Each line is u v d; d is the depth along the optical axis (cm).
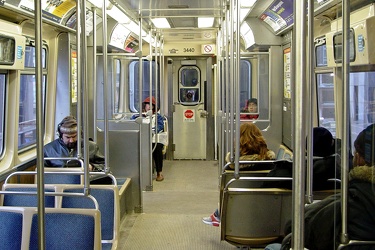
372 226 175
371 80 218
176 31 783
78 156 386
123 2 504
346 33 168
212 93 965
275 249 278
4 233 257
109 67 665
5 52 411
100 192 329
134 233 485
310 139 191
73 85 580
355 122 207
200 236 473
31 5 429
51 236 257
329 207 209
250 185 362
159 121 806
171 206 596
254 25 697
